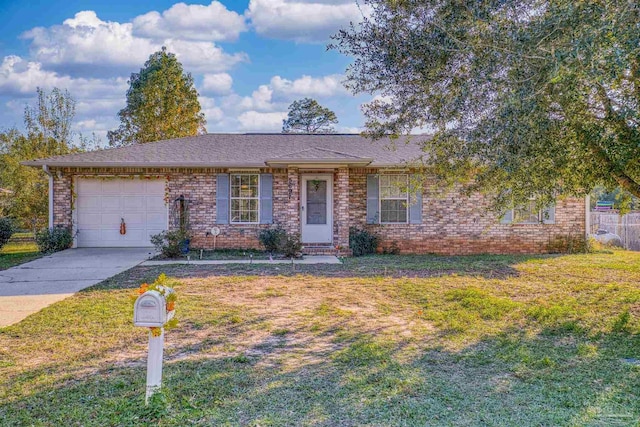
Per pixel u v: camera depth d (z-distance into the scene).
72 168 14.68
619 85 4.95
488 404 3.81
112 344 5.44
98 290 8.46
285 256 13.27
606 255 14.20
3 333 5.88
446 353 5.13
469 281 9.44
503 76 4.89
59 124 26.78
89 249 14.52
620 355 5.05
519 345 5.39
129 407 3.69
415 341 5.56
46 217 20.62
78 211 14.88
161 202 14.91
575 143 5.50
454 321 6.39
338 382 4.28
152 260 12.40
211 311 6.98
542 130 4.96
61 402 3.85
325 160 13.47
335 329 6.09
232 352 5.18
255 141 17.50
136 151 15.62
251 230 14.91
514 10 5.15
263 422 3.48
